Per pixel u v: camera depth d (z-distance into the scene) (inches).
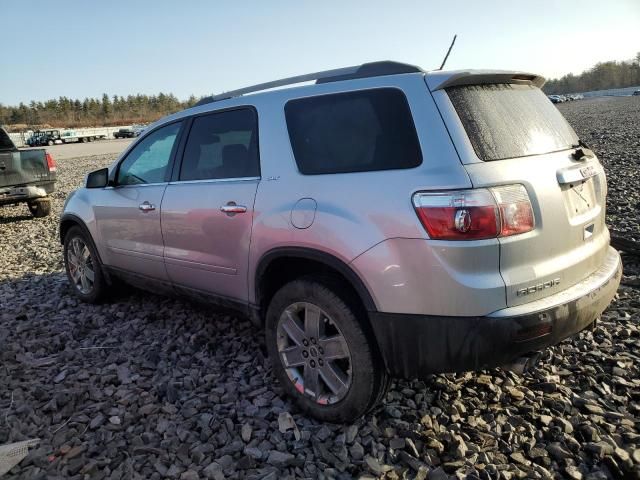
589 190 122.0
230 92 149.8
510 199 98.0
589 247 116.8
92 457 111.8
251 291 133.6
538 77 126.0
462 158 99.0
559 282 105.4
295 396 123.3
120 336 175.6
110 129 2871.6
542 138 115.0
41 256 306.0
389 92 111.0
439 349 100.3
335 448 110.5
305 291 116.6
